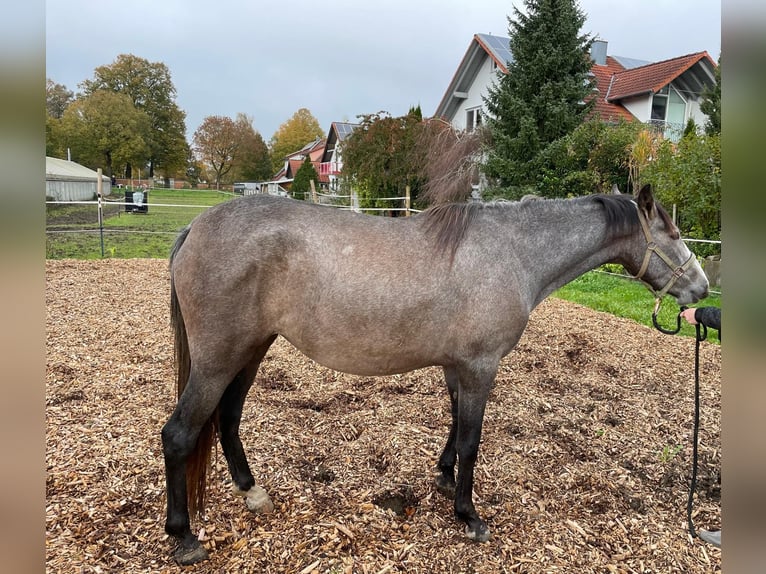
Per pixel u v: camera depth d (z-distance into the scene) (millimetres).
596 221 2648
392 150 17516
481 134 15227
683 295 2727
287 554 2285
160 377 4172
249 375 2627
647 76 17922
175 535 2258
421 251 2373
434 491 2832
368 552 2320
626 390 4430
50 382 3926
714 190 9000
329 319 2301
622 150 12305
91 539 2299
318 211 2410
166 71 54094
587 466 3166
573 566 2348
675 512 2818
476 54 18969
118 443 3023
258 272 2242
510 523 2629
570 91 13422
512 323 2443
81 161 45938
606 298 8242
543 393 4266
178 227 16297
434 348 2400
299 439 3273
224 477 2877
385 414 3680
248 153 59906
